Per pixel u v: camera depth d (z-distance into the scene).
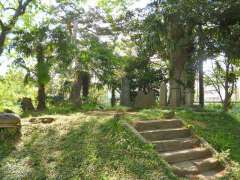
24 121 10.88
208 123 12.17
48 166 8.44
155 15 18.61
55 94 19.94
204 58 18.62
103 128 9.84
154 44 19.44
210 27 18.83
